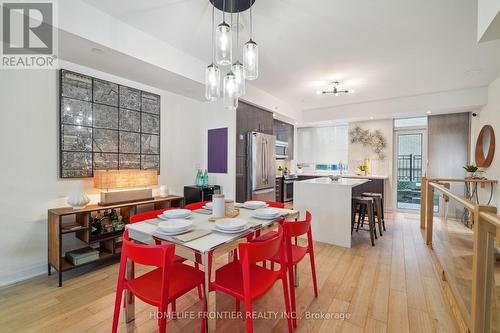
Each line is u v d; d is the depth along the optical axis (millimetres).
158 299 1361
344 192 3379
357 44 2787
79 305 2014
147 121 3480
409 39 2658
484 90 4242
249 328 1341
